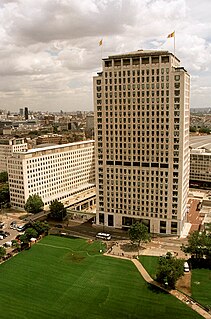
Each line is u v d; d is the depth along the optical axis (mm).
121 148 199500
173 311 120688
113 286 139375
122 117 195750
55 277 148000
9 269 156125
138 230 175750
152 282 141500
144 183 197750
